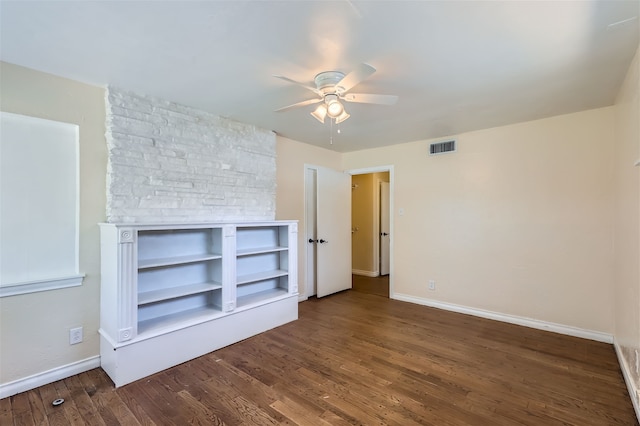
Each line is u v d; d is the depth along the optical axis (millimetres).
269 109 3064
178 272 2984
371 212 6293
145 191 2711
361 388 2217
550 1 1477
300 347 2900
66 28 1711
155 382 2303
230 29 1726
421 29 1712
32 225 2238
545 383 2275
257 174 3656
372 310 4023
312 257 4723
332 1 1482
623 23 1646
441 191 4086
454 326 3434
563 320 3217
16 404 2033
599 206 3014
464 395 2129
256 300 3348
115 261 2275
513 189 3518
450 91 2570
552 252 3277
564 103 2854
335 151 5055
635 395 1971
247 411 1967
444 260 4066
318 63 2109
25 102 2178
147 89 2574
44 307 2268
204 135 3127
